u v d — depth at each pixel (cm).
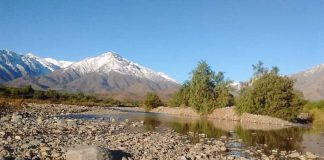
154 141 3572
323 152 3378
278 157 3048
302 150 3488
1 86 14338
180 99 10569
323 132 5475
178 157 2653
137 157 2552
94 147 2308
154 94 11731
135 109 12306
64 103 12950
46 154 2312
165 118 7969
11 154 2238
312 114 8100
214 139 4181
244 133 5038
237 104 8131
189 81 10438
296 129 6028
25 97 13538
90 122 5497
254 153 3222
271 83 7706
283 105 7569
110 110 10581
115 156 2452
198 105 9244
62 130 4069
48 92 14600
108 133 4141
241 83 8512
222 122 7306
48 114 7294
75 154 2234
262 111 7781
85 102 14412
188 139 4075
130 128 5056
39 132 3659
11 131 3462
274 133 5162
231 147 3559
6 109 7275
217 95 9144
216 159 2725
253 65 8469
